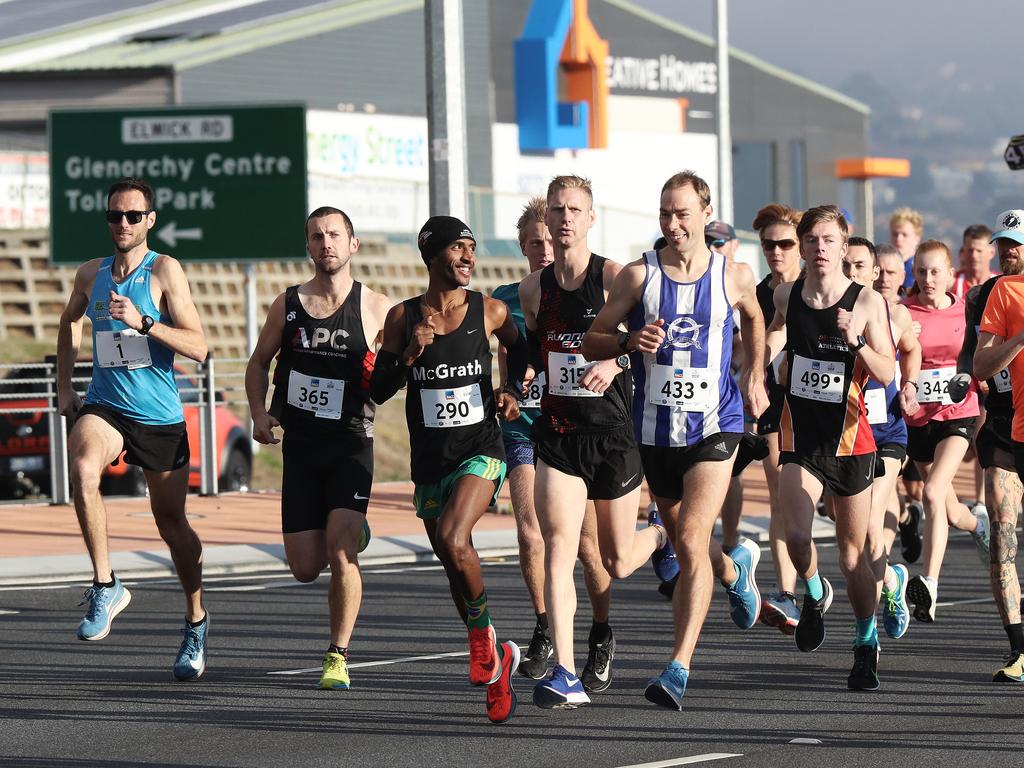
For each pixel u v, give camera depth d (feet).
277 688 80.28
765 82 589.32
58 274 328.90
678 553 72.23
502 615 103.55
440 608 107.34
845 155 611.47
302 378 77.51
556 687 70.38
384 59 437.58
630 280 73.36
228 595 114.11
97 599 82.74
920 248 105.19
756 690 79.15
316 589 117.19
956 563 130.00
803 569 81.25
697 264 73.36
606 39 531.50
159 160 214.48
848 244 94.63
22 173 344.69
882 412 93.71
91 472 81.10
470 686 80.59
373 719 72.79
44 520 155.12
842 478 79.51
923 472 113.91
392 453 300.40
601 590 77.66
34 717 73.56
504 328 75.20
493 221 445.37
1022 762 64.39
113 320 81.82
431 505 75.00
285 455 78.48
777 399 94.89
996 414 83.56
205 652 90.94
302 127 212.64
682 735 69.31
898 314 90.79
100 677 83.56
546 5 491.72
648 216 502.79
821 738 68.69
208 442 176.86
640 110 538.47
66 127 214.48
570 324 75.20
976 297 83.41
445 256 73.00
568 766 63.62
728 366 73.82
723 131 235.40
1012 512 81.97
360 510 77.82
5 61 382.83
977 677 82.38
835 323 79.10
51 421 168.35
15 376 199.00
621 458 74.49
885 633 96.63
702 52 562.25
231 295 355.77
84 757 65.77
